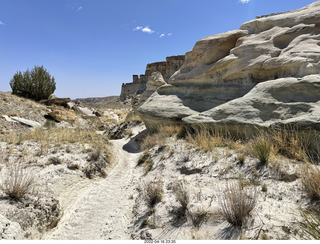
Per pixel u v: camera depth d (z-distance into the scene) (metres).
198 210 3.46
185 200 3.76
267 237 2.55
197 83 11.34
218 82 10.25
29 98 24.42
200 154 6.22
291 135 5.25
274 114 6.21
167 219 3.59
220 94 9.80
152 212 4.00
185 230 3.16
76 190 5.75
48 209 4.30
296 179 3.78
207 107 9.81
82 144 9.62
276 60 7.69
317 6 8.95
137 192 5.37
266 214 2.99
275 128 5.60
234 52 9.76
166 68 78.12
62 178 5.89
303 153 4.51
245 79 9.03
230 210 3.16
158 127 11.66
